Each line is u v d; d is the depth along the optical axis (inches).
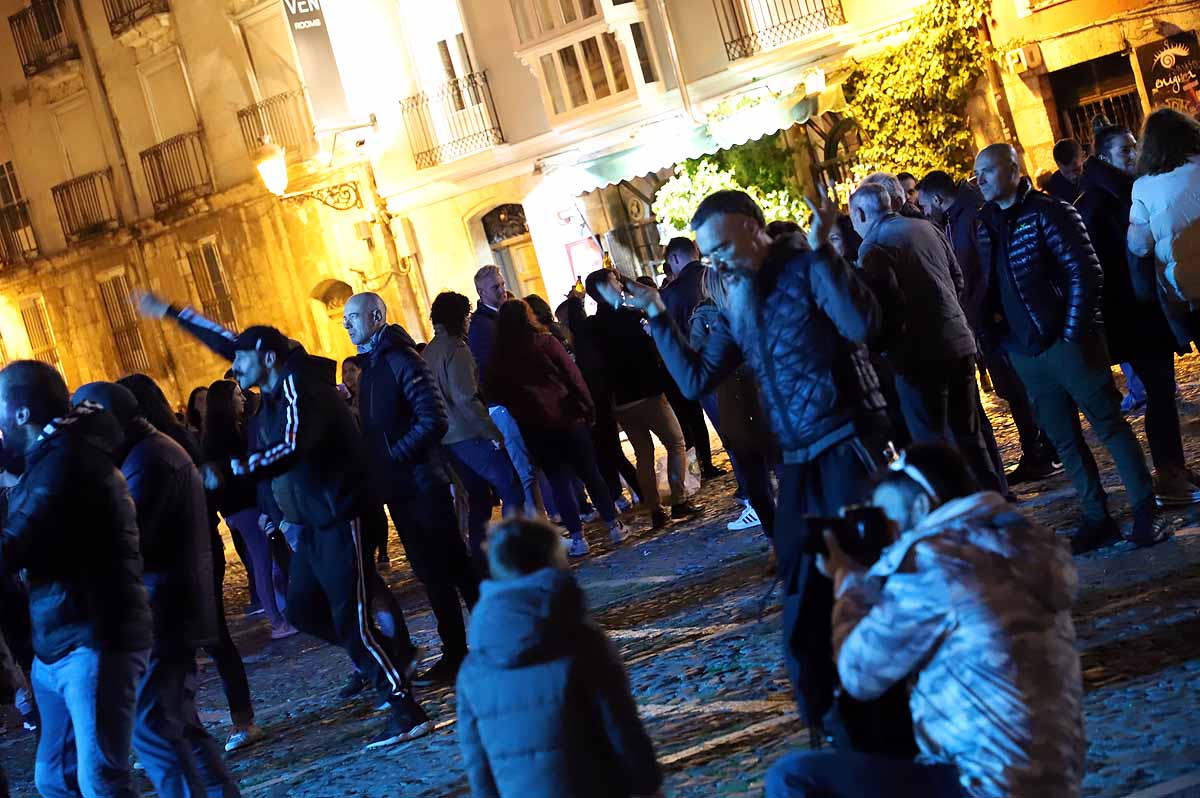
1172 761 183.2
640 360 473.4
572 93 1051.3
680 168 1033.5
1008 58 877.8
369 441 342.3
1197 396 444.8
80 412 234.7
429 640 407.2
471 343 471.5
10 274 1441.9
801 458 192.9
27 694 422.9
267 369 297.7
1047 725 132.0
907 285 299.6
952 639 132.8
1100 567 281.0
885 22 938.1
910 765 141.9
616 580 416.2
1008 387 384.8
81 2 1322.6
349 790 276.8
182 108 1275.8
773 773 149.3
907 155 933.2
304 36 1114.1
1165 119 289.3
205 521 265.4
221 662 345.7
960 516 135.8
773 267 194.2
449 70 1115.9
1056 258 283.6
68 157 1378.0
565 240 1093.8
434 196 1139.3
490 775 157.9
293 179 1197.1
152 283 1339.8
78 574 230.8
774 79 985.5
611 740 151.9
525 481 498.9
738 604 337.7
